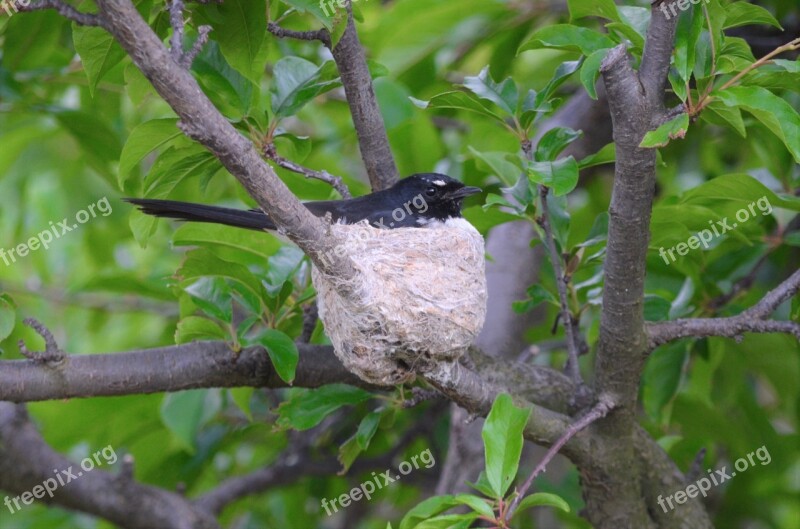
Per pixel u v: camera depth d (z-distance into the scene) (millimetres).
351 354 7863
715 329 8062
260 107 8602
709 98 6934
